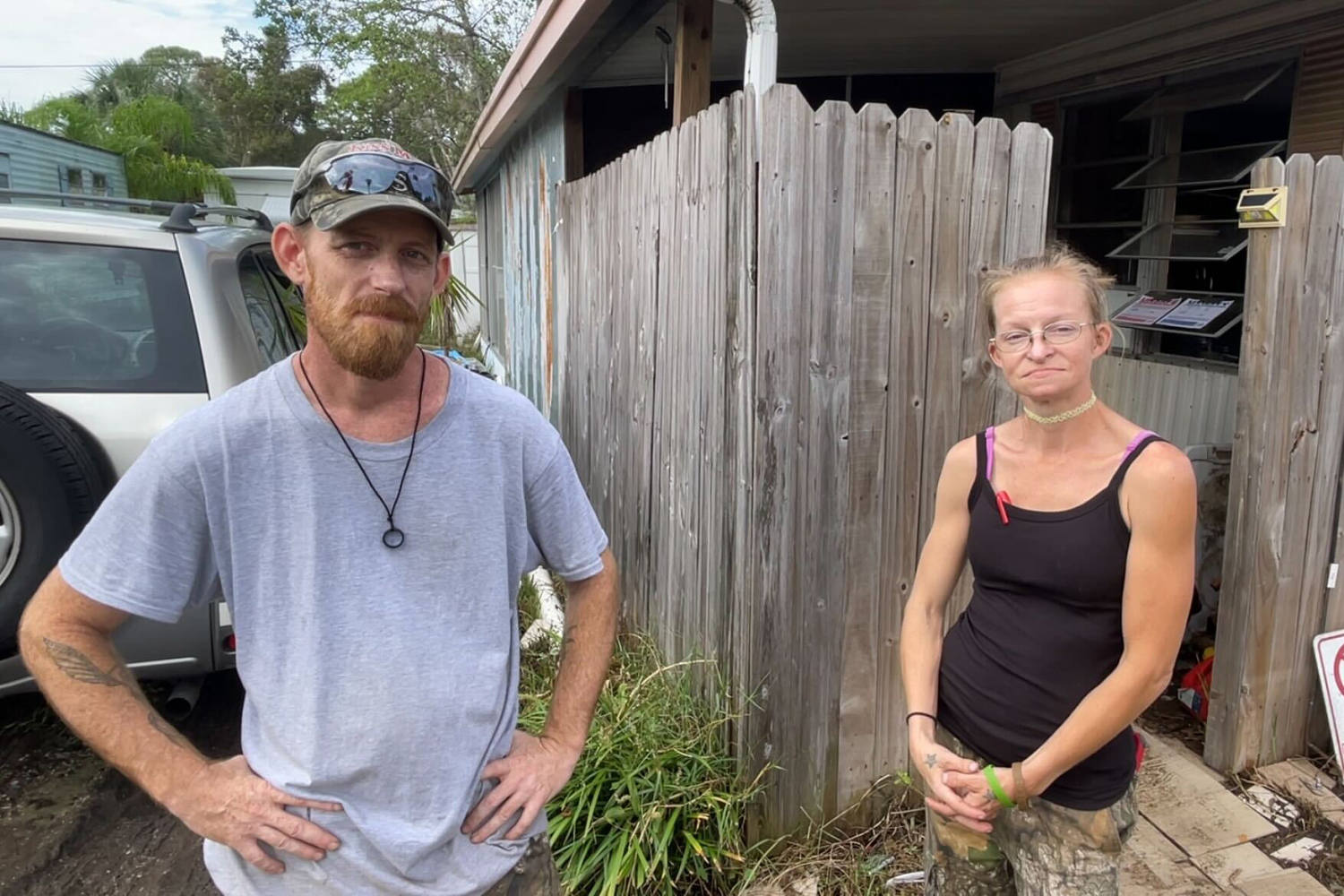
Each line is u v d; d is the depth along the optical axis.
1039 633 1.55
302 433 1.30
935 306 2.43
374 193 1.25
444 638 1.36
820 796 2.59
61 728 3.27
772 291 2.28
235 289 3.21
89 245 2.96
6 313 2.87
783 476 2.38
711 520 2.71
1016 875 1.72
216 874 1.42
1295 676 2.84
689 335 2.87
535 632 3.82
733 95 2.36
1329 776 2.80
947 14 4.24
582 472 4.73
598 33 4.07
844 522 2.47
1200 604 3.46
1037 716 1.57
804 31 4.62
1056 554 1.50
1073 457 1.52
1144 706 1.46
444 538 1.36
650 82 5.59
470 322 15.55
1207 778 2.83
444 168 27.47
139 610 1.27
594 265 4.22
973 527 1.64
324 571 1.31
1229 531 2.75
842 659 2.54
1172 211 4.47
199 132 34.84
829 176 2.28
